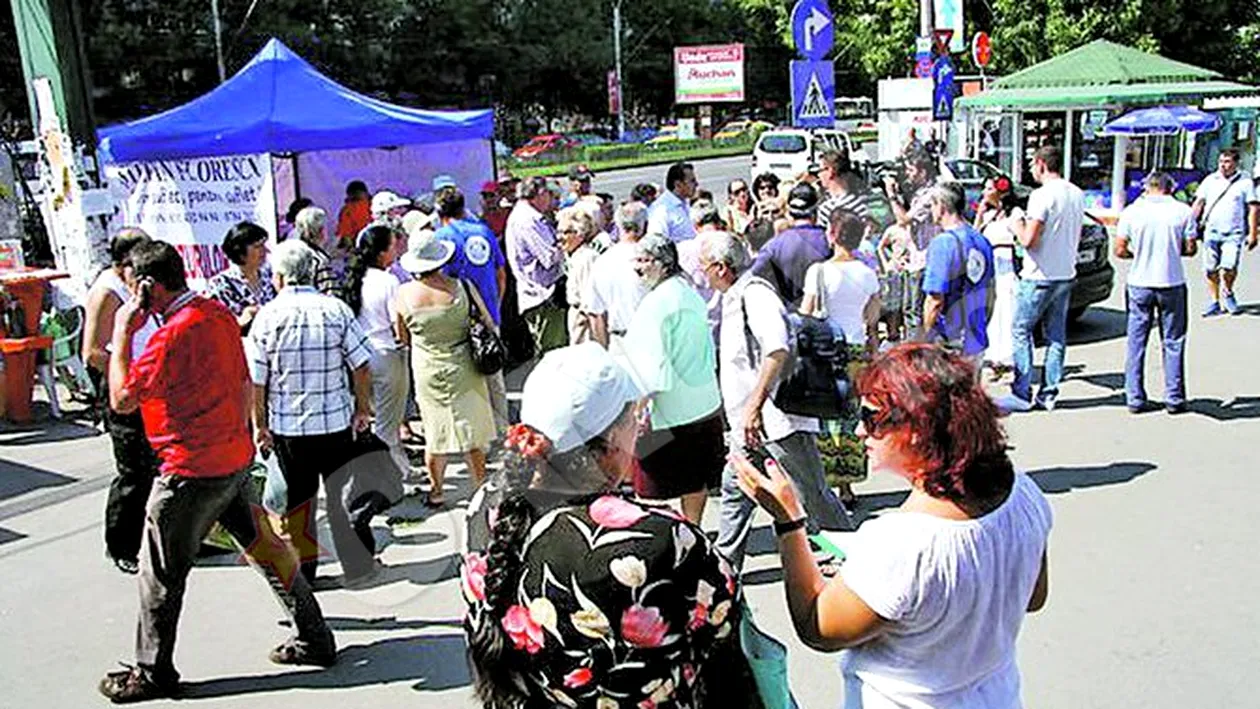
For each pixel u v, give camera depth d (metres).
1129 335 7.70
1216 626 4.53
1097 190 20.83
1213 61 24.92
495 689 2.11
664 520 2.05
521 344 10.12
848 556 2.28
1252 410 7.66
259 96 9.46
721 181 32.19
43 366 9.09
